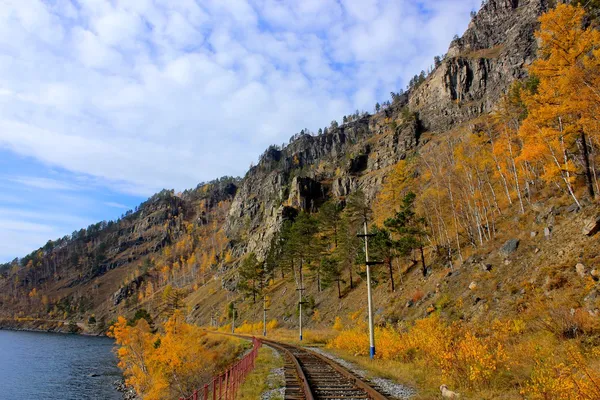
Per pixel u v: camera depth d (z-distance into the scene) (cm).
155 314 13275
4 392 3919
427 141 13200
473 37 17162
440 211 4388
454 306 2564
